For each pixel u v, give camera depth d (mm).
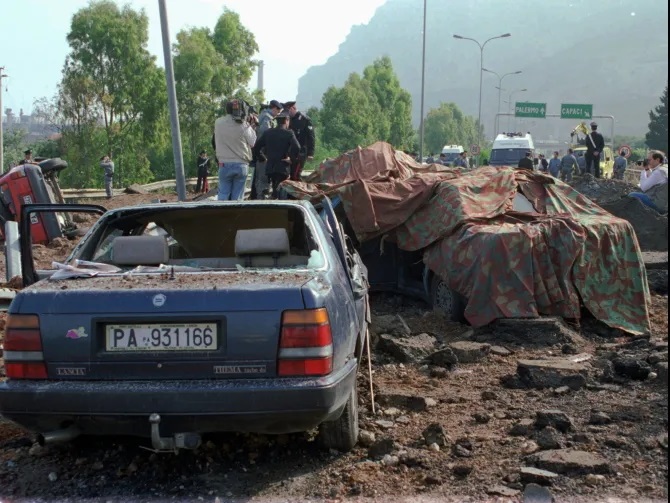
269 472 4465
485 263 7789
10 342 4031
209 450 4750
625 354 6984
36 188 15555
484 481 4234
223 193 12898
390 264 9734
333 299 4281
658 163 14586
